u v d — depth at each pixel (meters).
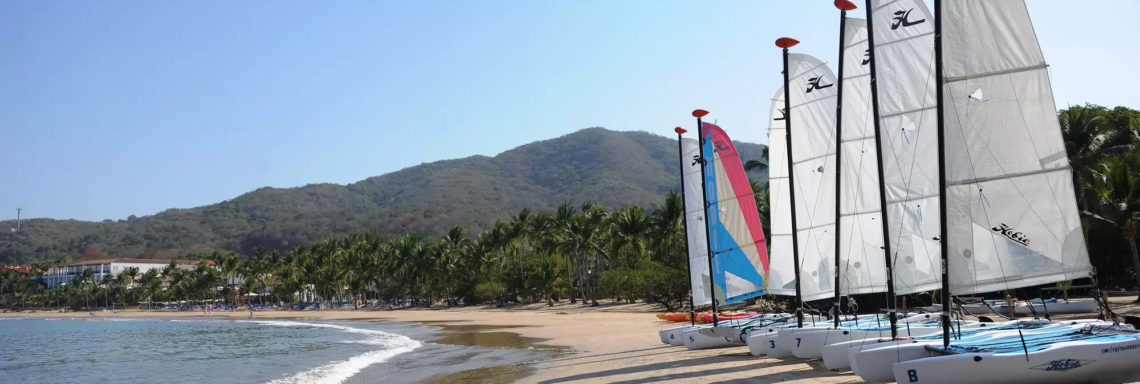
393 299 135.88
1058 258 13.81
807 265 20.67
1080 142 43.72
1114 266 43.94
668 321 48.59
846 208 18.05
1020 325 17.88
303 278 148.50
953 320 20.23
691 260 27.27
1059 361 13.58
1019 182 13.93
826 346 18.02
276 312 135.25
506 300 105.94
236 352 44.44
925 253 15.71
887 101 15.73
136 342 59.50
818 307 30.69
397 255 127.56
